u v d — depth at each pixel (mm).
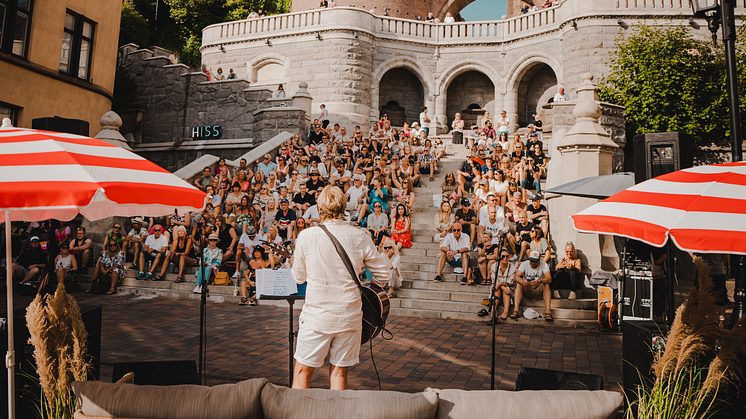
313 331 3363
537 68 25094
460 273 9984
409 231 11305
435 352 6668
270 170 15141
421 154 15977
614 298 8078
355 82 24375
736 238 2771
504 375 5684
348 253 3424
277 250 4734
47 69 15359
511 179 12945
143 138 22828
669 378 2896
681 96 15773
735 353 2955
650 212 3176
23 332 3734
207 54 26844
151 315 8820
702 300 2930
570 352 6758
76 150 2908
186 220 11680
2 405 3725
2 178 2580
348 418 2223
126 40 31438
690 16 19828
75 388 2428
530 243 9461
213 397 2330
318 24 24719
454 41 25781
